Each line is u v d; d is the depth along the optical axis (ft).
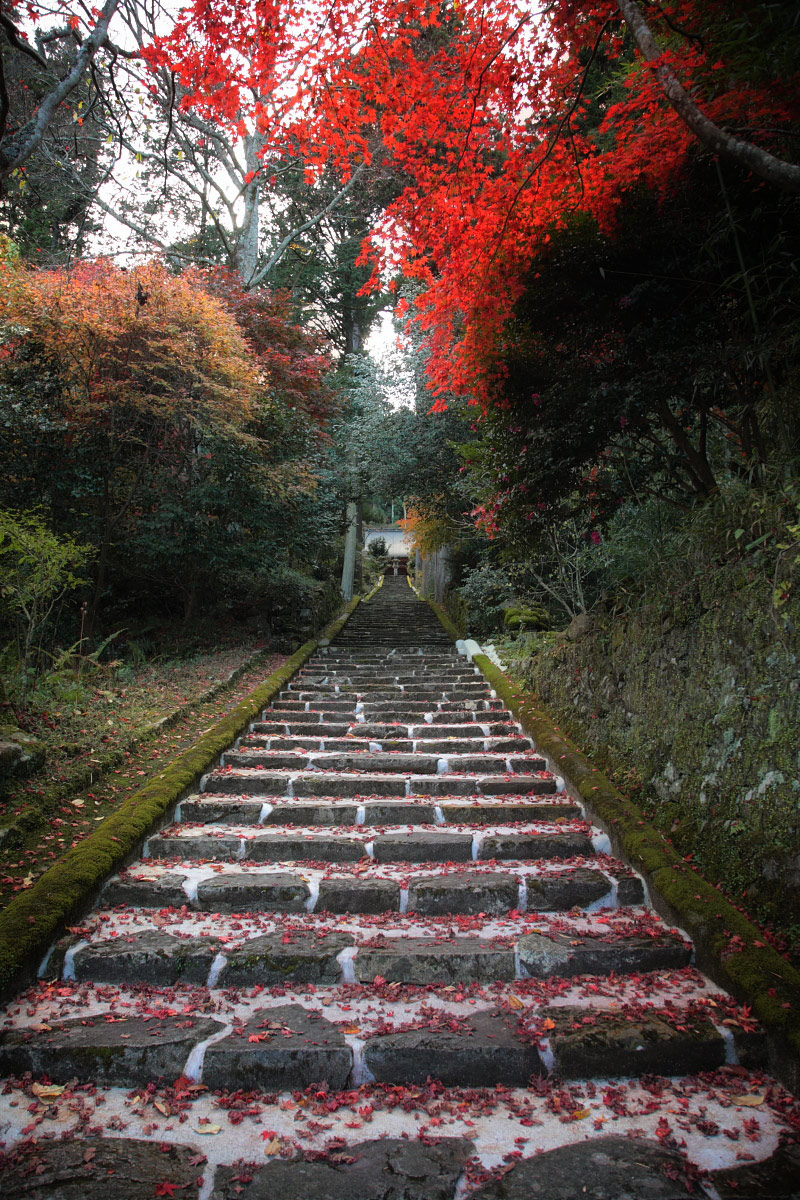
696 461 12.87
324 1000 7.98
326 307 58.90
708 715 10.53
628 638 13.91
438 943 8.86
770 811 8.63
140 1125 6.26
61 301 22.09
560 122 10.56
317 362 36.29
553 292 11.87
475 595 32.83
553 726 16.74
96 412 24.30
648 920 9.43
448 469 34.24
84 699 17.22
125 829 11.00
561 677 17.83
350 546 59.98
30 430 22.63
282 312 36.60
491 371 13.34
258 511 28.84
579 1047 6.97
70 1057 6.90
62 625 24.93
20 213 32.96
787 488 8.86
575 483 13.99
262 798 13.67
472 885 10.02
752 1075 6.89
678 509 14.29
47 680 17.53
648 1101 6.55
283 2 9.39
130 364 23.45
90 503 25.68
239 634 31.07
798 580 8.61
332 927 9.37
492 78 10.36
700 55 8.56
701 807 10.24
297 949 8.63
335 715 19.70
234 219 40.55
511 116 11.04
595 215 10.94
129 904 9.92
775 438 10.61
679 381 11.31
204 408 25.12
